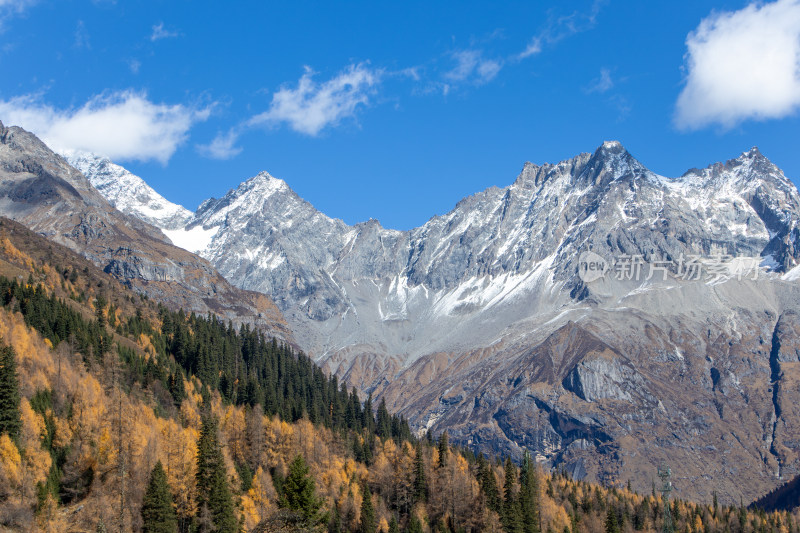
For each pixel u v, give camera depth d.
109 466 159.12
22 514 141.88
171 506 150.62
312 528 118.62
